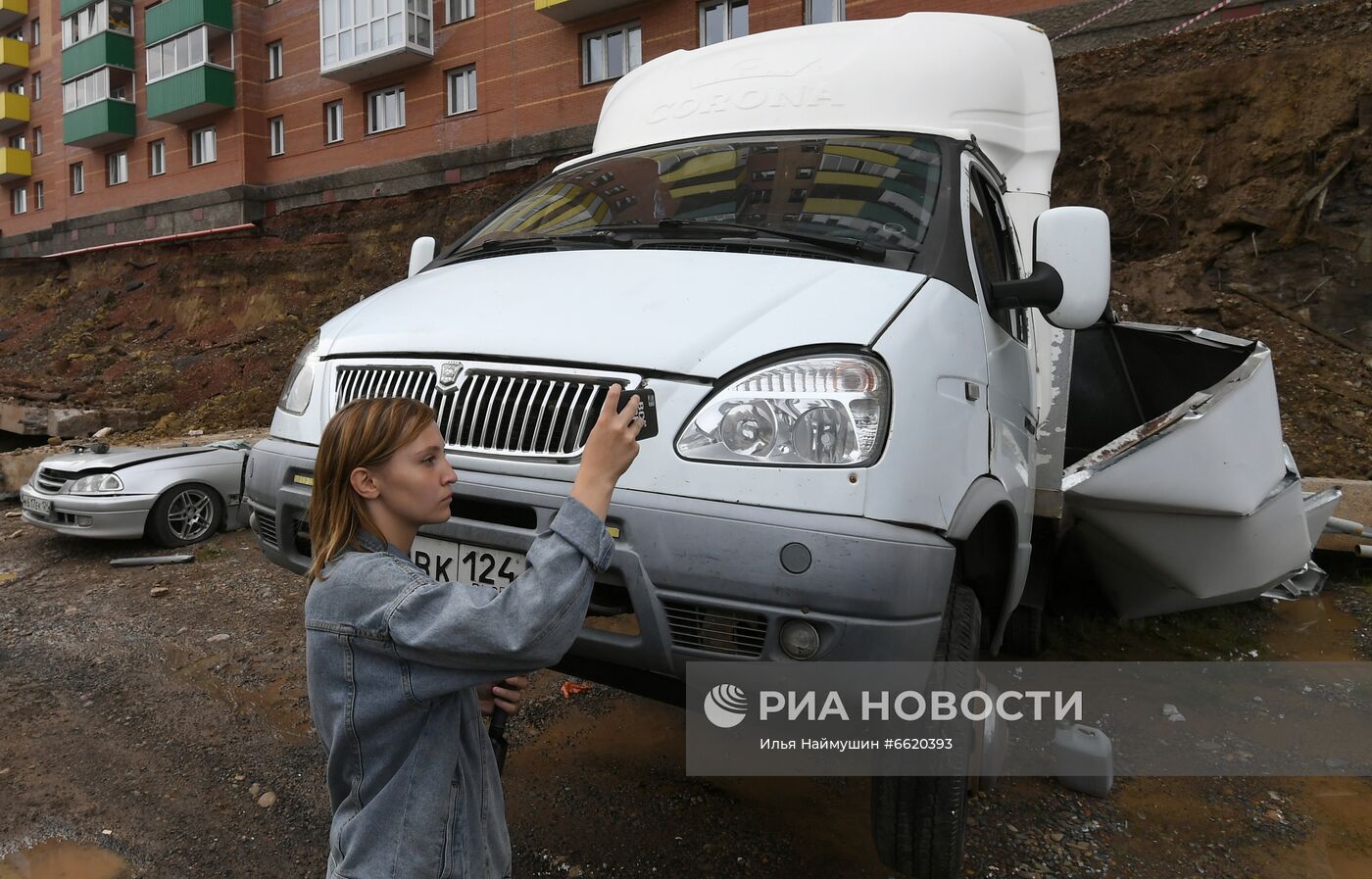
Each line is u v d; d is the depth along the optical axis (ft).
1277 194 35.09
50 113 121.29
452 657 4.48
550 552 4.63
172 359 68.18
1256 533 12.91
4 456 28.40
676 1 66.18
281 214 83.92
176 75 95.50
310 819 9.30
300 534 8.67
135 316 86.17
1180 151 38.24
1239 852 8.98
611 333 7.30
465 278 9.39
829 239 8.60
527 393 7.43
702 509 6.57
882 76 11.74
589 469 4.87
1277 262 34.58
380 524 4.99
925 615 6.50
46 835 8.88
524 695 12.46
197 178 100.01
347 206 79.05
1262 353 13.69
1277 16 38.09
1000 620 9.57
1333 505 15.75
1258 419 12.67
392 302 9.38
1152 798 10.01
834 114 11.64
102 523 19.77
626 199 10.72
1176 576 13.74
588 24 70.85
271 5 94.02
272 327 69.56
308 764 10.46
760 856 8.68
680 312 7.43
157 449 22.56
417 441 4.92
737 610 6.47
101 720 11.55
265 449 9.07
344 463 4.86
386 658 4.60
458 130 79.20
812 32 12.59
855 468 6.52
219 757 10.61
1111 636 15.37
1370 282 32.48
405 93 83.05
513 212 11.84
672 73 13.24
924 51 11.91
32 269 106.63
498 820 5.21
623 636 7.05
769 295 7.54
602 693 12.50
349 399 8.49
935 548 6.59
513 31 75.20
